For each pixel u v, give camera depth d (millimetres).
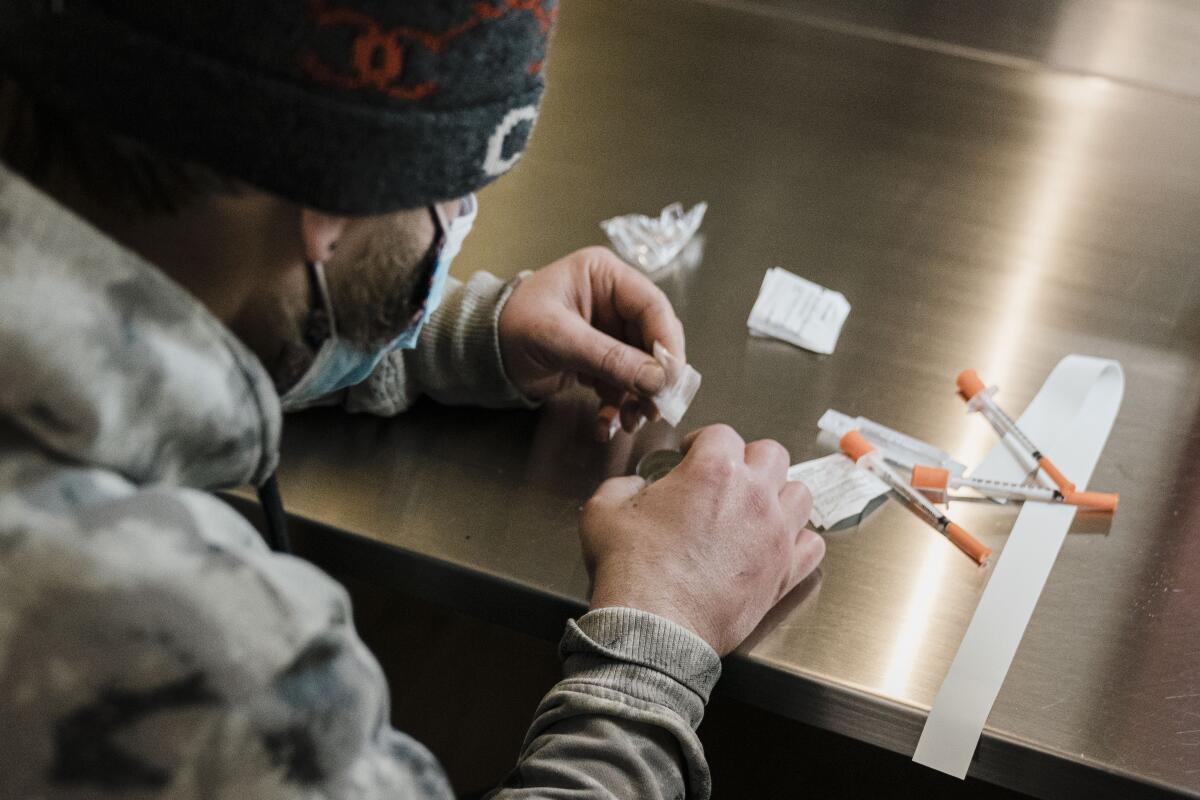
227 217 519
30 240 429
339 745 459
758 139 1333
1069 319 1113
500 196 1217
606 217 1199
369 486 911
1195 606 849
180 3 460
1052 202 1265
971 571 874
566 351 937
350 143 501
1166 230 1234
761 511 819
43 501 427
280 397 648
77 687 411
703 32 1504
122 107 477
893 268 1162
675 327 994
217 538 456
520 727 1543
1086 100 1426
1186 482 951
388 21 482
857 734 806
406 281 626
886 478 934
